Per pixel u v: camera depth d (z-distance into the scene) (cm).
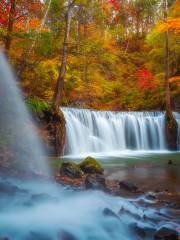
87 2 1922
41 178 873
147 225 565
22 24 1634
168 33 2317
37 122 1481
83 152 1906
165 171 1164
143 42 4119
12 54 1539
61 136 1598
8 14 1432
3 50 1364
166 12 2202
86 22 2450
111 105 2972
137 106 2988
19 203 641
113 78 3059
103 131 2075
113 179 979
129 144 2214
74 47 1750
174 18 1931
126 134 2214
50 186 801
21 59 1551
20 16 1477
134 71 3288
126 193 789
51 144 1540
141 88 2995
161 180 982
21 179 841
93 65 2109
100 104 2908
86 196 727
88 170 999
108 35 2803
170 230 525
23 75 1642
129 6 4638
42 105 1516
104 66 1862
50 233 516
